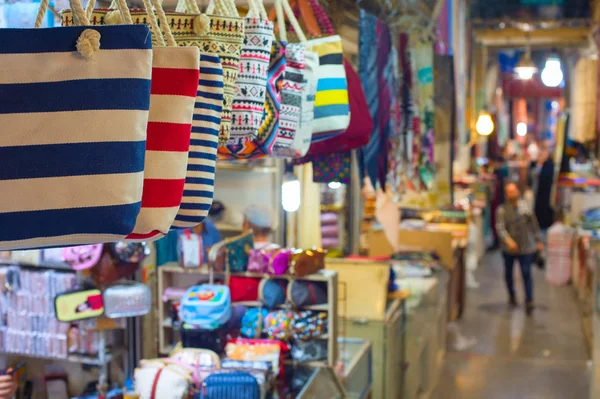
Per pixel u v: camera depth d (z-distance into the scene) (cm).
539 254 1168
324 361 343
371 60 302
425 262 630
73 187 96
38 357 364
